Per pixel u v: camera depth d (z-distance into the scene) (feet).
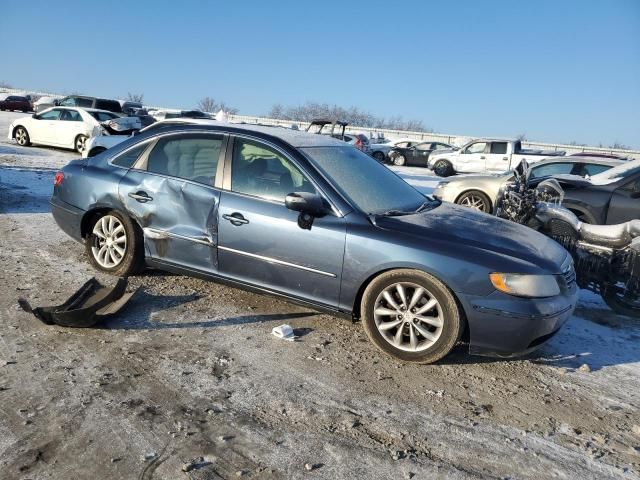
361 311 12.41
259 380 10.87
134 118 46.96
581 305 17.65
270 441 8.89
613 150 122.01
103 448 8.32
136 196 14.84
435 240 11.90
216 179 13.92
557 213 17.58
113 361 11.08
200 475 7.90
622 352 13.85
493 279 11.27
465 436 9.55
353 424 9.58
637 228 16.22
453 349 13.00
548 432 9.89
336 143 15.62
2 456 7.94
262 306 14.80
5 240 19.12
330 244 12.31
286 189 13.17
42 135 54.65
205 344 12.26
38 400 9.45
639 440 9.86
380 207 13.34
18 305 13.39
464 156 71.46
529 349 11.66
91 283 14.47
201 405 9.77
